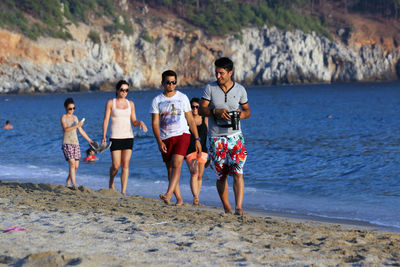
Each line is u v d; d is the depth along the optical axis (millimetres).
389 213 29844
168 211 24969
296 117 140500
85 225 20328
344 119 129750
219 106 23484
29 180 43812
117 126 33719
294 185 40875
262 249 16734
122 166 34344
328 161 55031
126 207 26047
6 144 75750
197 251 16203
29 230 19203
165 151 27094
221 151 24016
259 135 91438
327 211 30641
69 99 37344
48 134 90750
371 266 14750
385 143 73562
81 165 53062
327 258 15633
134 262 14625
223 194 25344
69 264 14102
